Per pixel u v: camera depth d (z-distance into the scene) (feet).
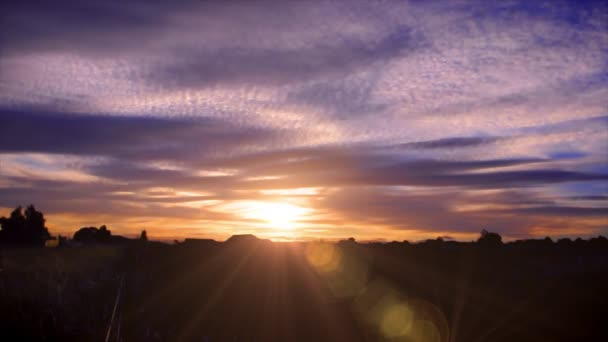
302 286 65.05
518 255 83.46
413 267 73.26
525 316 49.16
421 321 50.37
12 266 61.21
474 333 46.57
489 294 57.82
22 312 42.55
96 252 80.07
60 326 41.96
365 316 52.95
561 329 45.16
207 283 66.39
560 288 56.44
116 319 47.14
